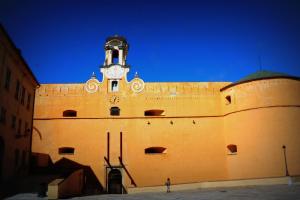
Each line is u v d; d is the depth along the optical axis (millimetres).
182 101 36094
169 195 22078
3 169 23219
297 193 18344
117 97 35844
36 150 33969
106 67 36781
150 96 36062
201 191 24047
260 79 33094
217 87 36844
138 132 34844
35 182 24391
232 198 17625
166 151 34469
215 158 34219
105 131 34719
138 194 25172
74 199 20594
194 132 35062
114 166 33688
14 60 25422
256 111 32438
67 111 35688
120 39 37938
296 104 32312
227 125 34719
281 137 31109
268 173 30516
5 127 23594
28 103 30406
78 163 33719
